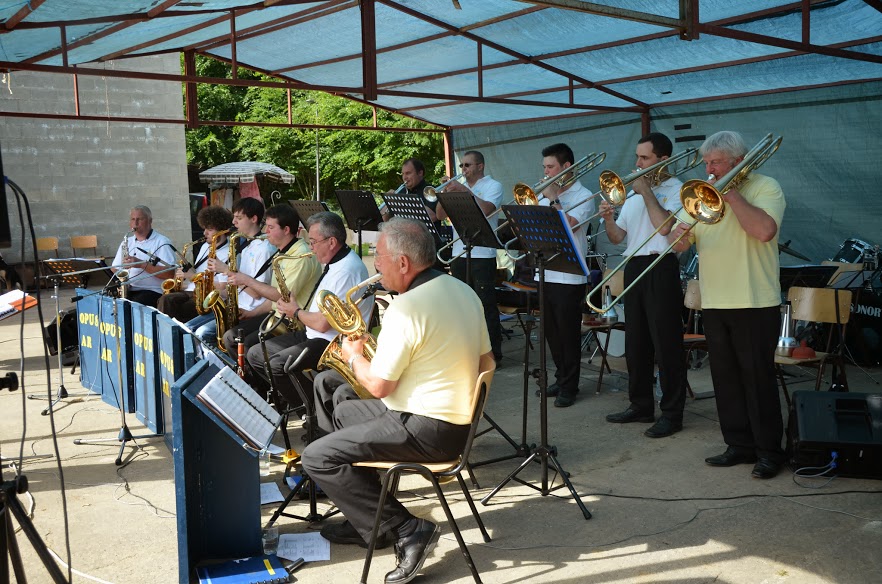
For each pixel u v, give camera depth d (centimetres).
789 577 284
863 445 368
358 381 324
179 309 615
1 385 261
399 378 295
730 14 586
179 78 621
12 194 1261
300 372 414
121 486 393
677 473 390
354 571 301
